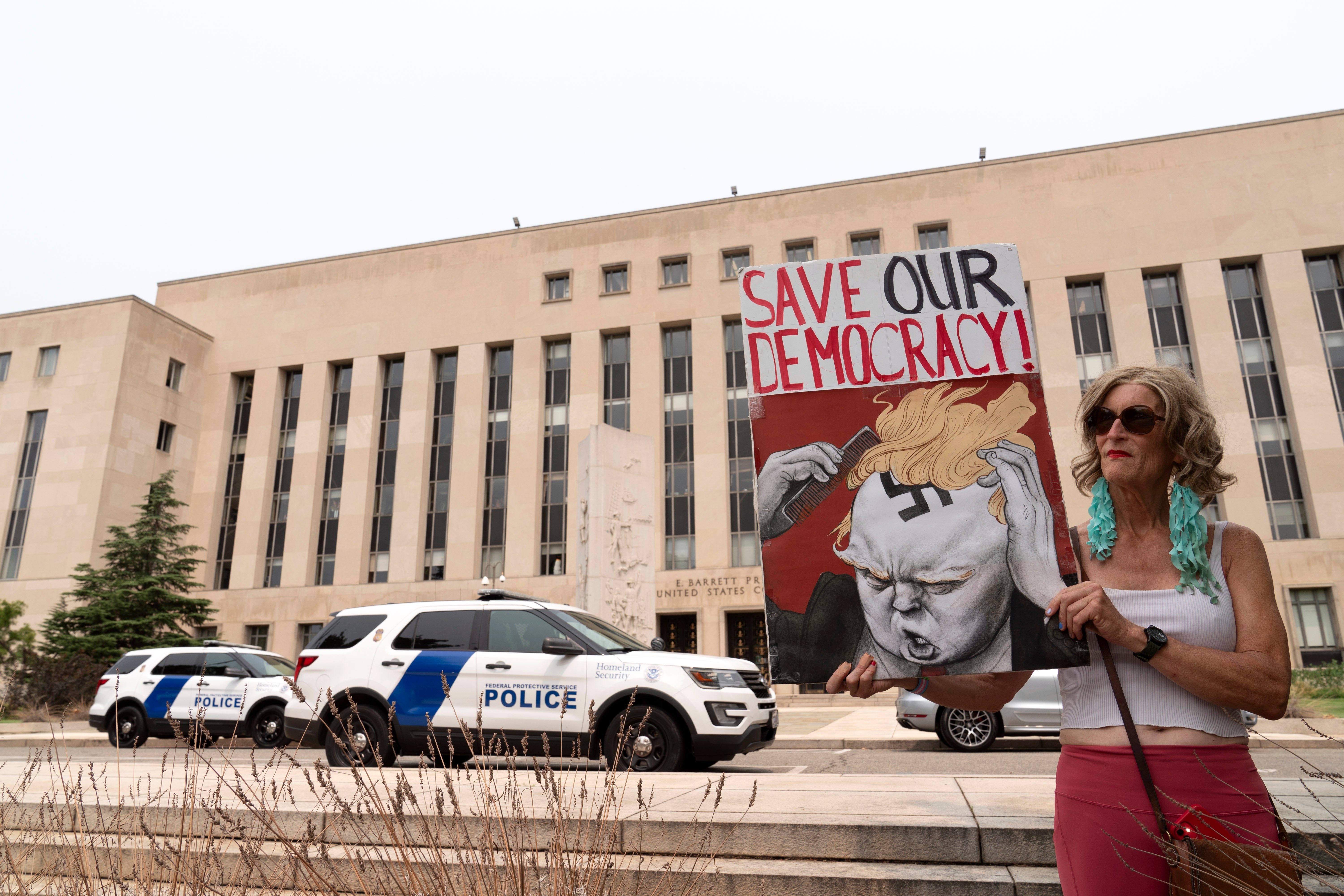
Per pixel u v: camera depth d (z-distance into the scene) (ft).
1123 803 6.28
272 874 10.93
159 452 122.31
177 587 102.73
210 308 134.00
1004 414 8.43
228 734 40.96
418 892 9.34
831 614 8.27
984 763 29.63
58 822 12.80
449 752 24.86
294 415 128.47
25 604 97.96
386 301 127.03
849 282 9.11
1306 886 9.35
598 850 10.17
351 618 28.50
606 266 120.06
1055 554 7.80
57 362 120.67
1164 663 6.21
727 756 24.32
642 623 63.98
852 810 12.28
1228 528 6.81
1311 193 101.04
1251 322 100.48
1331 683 76.74
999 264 8.91
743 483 107.55
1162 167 105.60
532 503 112.68
